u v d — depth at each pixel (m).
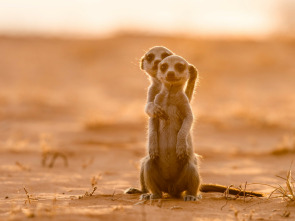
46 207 6.57
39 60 49.84
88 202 7.15
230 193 8.07
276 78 40.81
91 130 18.41
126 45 55.44
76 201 7.23
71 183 9.41
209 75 40.47
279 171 10.95
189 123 7.59
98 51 52.44
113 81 40.19
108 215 5.95
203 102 28.31
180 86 7.77
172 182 7.80
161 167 7.73
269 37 57.06
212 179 10.00
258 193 7.90
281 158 12.94
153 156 7.58
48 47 56.53
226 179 10.00
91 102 28.53
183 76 7.68
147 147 7.93
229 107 24.36
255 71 43.12
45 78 40.47
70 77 42.31
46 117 22.45
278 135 17.55
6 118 21.59
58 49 54.94
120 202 7.19
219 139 16.86
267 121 19.31
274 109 24.83
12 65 46.91
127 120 20.16
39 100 26.80
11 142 14.77
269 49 51.38
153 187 7.68
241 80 39.84
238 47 52.50
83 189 8.75
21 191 8.48
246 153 13.76
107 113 22.91
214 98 30.48
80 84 38.75
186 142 7.48
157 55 9.11
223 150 14.33
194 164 7.66
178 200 7.46
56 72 44.38
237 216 6.33
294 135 15.66
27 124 20.25
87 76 42.75
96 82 39.81
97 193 8.30
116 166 11.88
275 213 6.59
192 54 48.38
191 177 7.48
